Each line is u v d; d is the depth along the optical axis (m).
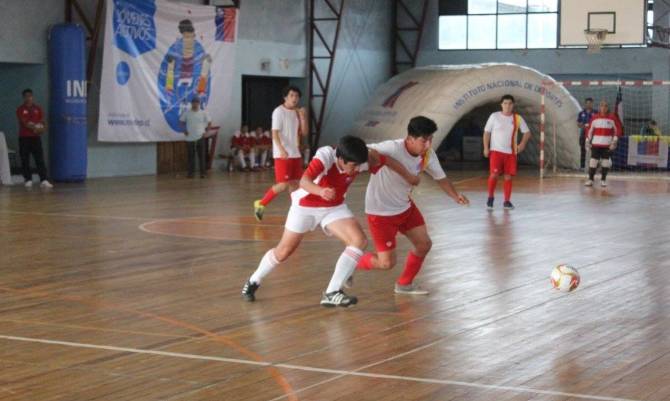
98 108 23.92
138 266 10.88
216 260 11.30
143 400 5.89
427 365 6.68
